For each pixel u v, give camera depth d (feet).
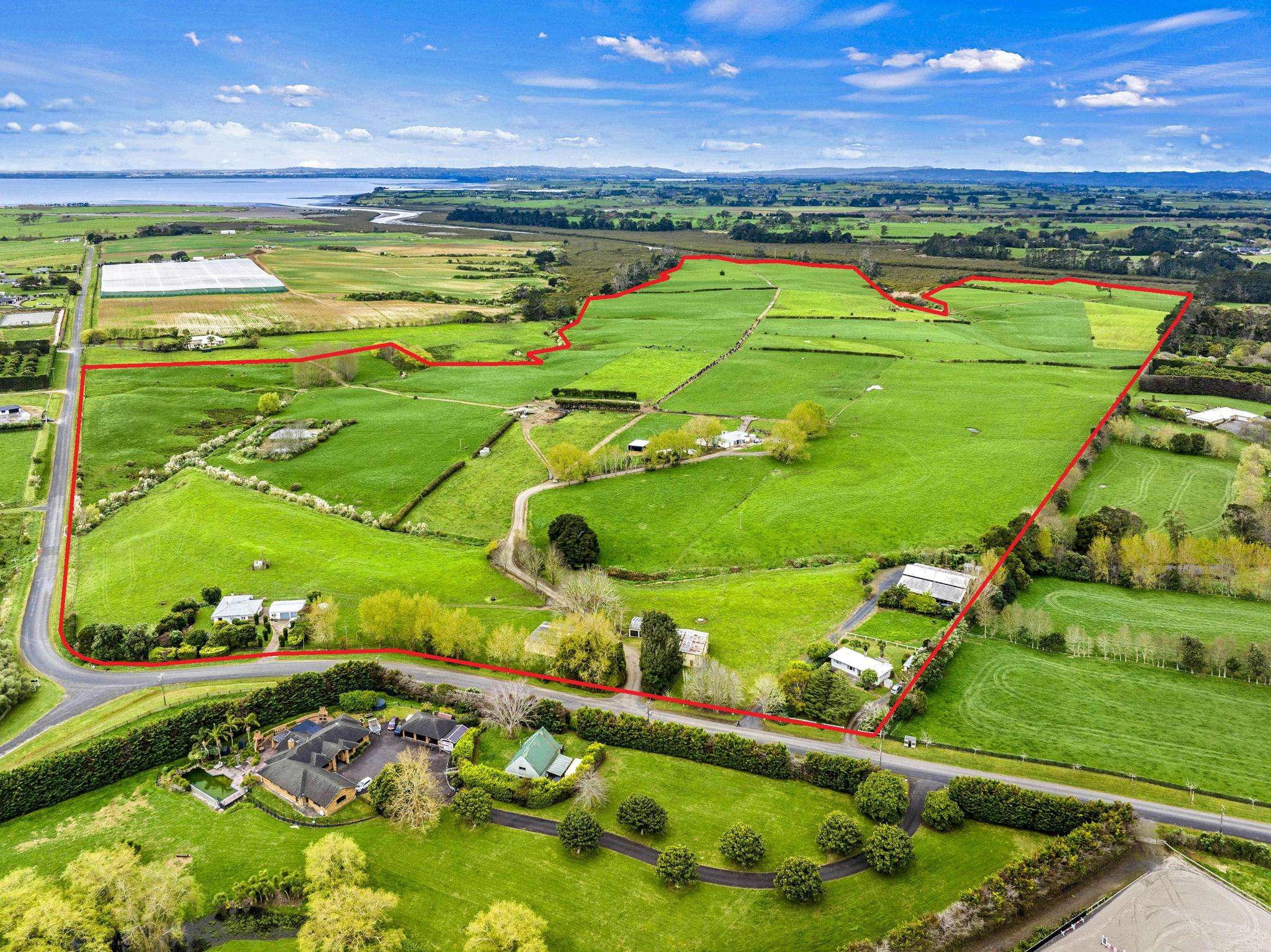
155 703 383.86
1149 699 383.86
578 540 501.15
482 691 390.63
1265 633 429.79
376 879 295.07
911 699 368.07
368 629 423.64
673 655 392.68
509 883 293.64
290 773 336.29
